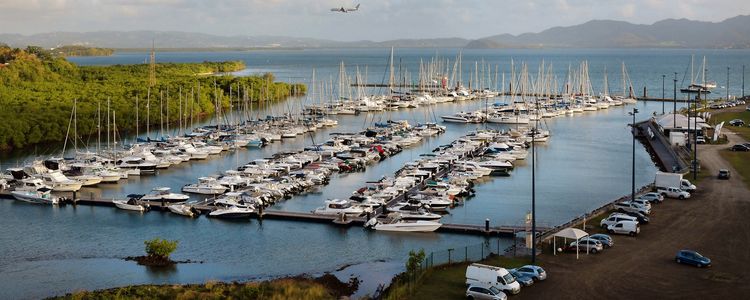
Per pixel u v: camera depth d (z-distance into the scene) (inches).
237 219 4301.2
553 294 2608.3
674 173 4603.8
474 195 4913.9
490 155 6309.1
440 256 3297.2
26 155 6771.7
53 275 3267.7
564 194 4911.4
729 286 2669.8
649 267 2910.9
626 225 3403.1
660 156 6151.6
